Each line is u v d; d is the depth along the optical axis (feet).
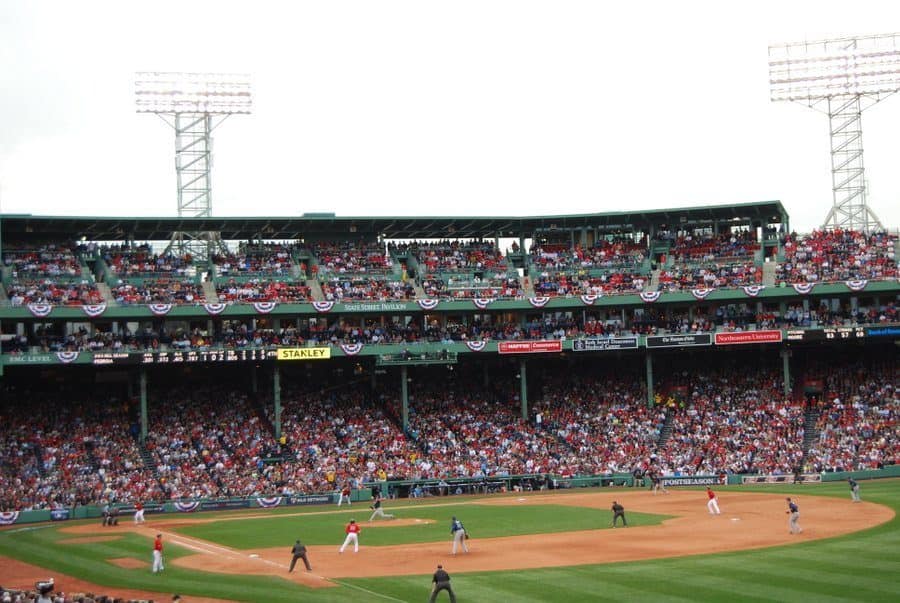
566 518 220.84
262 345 331.98
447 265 375.86
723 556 154.71
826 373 343.26
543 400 354.13
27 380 329.11
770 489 274.16
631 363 365.61
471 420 341.41
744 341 331.77
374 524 224.12
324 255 371.76
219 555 178.19
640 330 355.56
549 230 391.86
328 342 336.29
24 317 306.76
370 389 355.15
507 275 373.40
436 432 332.39
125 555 183.52
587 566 150.82
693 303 354.74
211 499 283.18
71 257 341.21
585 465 317.01
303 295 343.26
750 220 383.04
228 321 344.49
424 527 213.05
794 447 306.35
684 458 312.09
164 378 342.03
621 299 349.82
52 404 319.68
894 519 190.60
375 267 367.86
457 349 337.11
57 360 302.25
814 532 177.58
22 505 268.62
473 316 365.61
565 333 354.13
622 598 124.88
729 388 344.90
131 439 307.99
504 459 320.29
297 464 306.96
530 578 142.00
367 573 151.53
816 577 133.18
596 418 340.39
